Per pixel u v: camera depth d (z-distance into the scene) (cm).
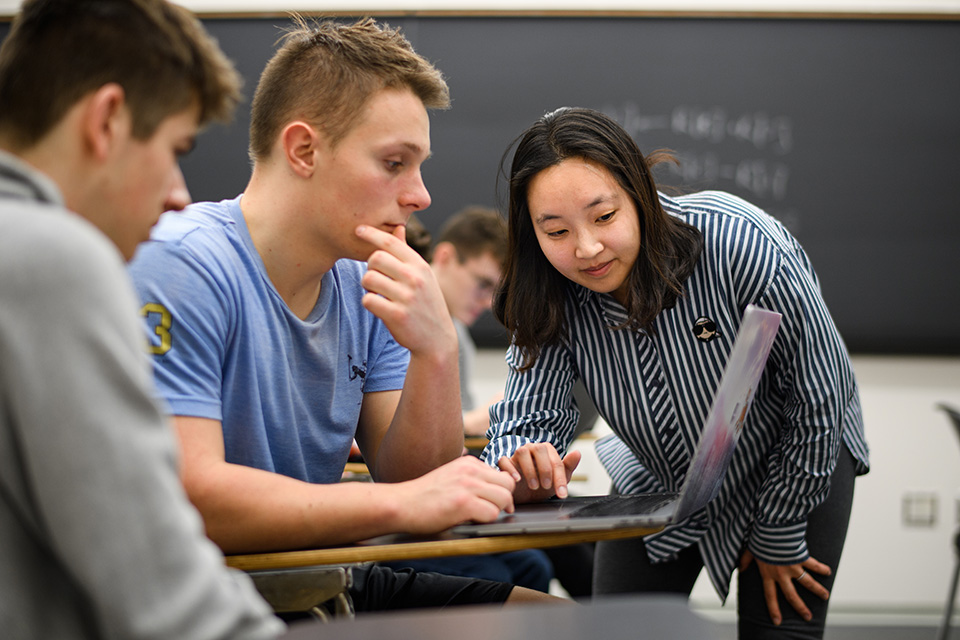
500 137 361
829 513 150
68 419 57
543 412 145
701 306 138
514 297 141
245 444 117
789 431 140
